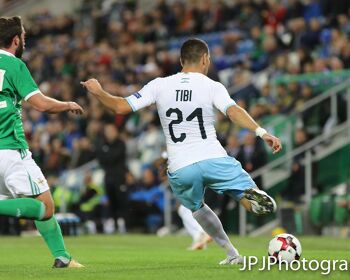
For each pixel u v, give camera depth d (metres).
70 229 64.25
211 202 65.06
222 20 93.31
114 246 51.81
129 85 88.06
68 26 111.25
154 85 30.17
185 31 95.94
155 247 50.69
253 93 76.69
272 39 82.00
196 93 29.61
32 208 27.61
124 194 71.81
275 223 65.56
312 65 73.25
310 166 65.25
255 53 84.00
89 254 42.72
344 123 68.19
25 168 28.30
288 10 87.62
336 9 84.50
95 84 29.84
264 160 66.12
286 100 71.56
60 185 77.00
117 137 71.81
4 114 28.11
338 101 68.38
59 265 30.27
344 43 74.31
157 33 98.50
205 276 26.39
